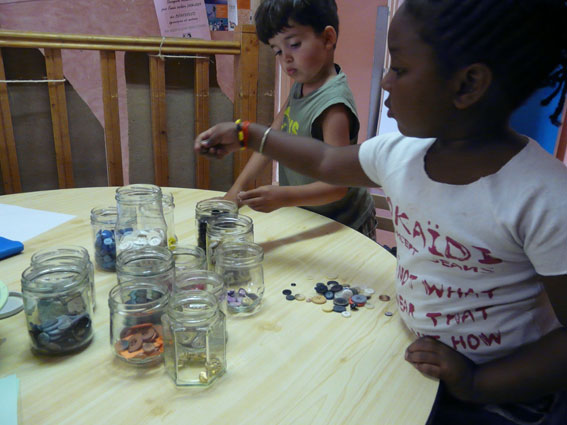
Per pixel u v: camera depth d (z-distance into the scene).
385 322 0.70
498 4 0.49
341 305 0.74
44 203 1.19
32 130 1.69
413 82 0.56
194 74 1.81
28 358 0.59
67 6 1.84
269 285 0.81
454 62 0.52
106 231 0.86
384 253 0.95
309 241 1.01
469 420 0.65
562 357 0.56
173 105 1.83
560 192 0.53
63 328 0.59
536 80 0.54
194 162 1.96
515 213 0.55
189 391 0.54
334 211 1.40
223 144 0.90
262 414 0.50
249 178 1.37
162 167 1.84
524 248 0.57
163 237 0.85
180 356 0.55
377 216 1.90
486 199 0.57
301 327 0.68
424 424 0.50
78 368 0.58
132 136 1.83
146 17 1.97
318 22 1.16
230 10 2.03
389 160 0.72
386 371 0.59
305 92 1.34
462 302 0.62
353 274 0.85
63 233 1.00
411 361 0.60
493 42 0.50
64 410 0.50
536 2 0.49
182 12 1.95
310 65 1.20
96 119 1.81
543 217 0.53
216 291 0.62
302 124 1.28
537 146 0.59
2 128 1.59
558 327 0.64
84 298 0.62
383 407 0.52
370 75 2.06
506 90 0.54
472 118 0.57
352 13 2.02
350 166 0.82
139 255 0.69
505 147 0.58
